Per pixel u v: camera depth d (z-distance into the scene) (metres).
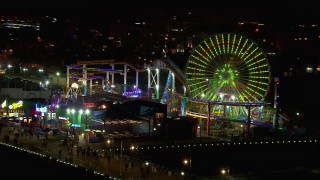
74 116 120.75
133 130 116.69
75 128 117.06
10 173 89.69
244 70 137.25
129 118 119.25
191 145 108.44
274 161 116.81
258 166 111.06
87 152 90.38
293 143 120.88
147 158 102.19
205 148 110.31
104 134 110.56
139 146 102.31
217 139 119.12
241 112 140.75
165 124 116.06
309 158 120.56
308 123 145.75
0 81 165.62
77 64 187.00
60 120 124.62
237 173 103.38
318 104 177.38
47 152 92.75
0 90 149.25
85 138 108.69
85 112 118.25
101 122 116.00
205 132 129.62
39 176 88.50
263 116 146.75
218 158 111.56
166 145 105.44
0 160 97.44
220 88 136.88
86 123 114.31
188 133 118.81
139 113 122.50
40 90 161.12
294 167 111.62
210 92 138.12
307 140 122.94
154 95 189.00
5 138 103.31
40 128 115.94
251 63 137.50
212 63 139.25
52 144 101.88
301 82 193.38
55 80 184.50
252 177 101.06
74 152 94.62
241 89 136.50
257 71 137.88
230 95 137.62
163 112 121.19
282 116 145.25
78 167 81.81
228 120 131.00
